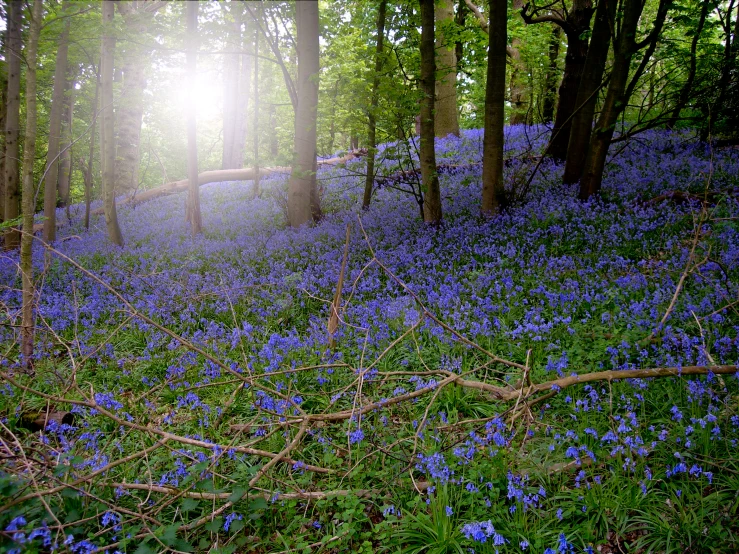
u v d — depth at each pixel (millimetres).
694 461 3914
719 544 3260
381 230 10789
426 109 10180
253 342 6691
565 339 5848
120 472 4348
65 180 21969
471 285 7281
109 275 9984
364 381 5191
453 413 4934
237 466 4363
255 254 10359
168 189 19984
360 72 11211
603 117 10117
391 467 4254
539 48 16375
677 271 6566
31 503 3471
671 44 11281
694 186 9992
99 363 6258
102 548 3262
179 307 7859
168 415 4777
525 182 12281
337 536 3646
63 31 8492
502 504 3752
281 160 16141
